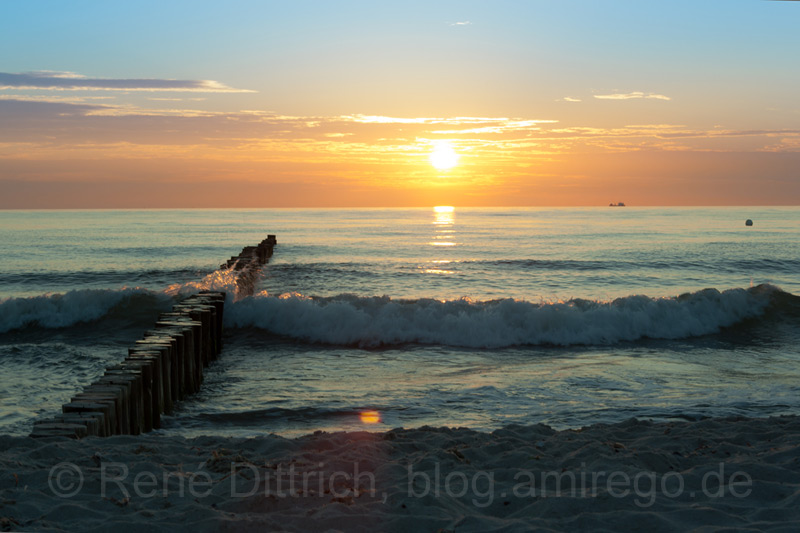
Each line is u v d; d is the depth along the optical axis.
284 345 15.55
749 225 71.31
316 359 14.07
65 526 4.21
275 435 7.43
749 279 28.39
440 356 14.25
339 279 27.25
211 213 128.25
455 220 89.31
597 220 86.44
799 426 7.36
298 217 102.12
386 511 4.55
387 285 25.83
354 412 9.84
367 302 17.73
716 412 9.56
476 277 28.19
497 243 47.69
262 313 16.80
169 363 10.06
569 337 15.70
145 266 33.12
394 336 15.71
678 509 4.55
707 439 6.67
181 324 11.92
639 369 12.87
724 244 45.72
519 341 15.59
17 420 9.21
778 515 4.44
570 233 58.69
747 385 11.48
